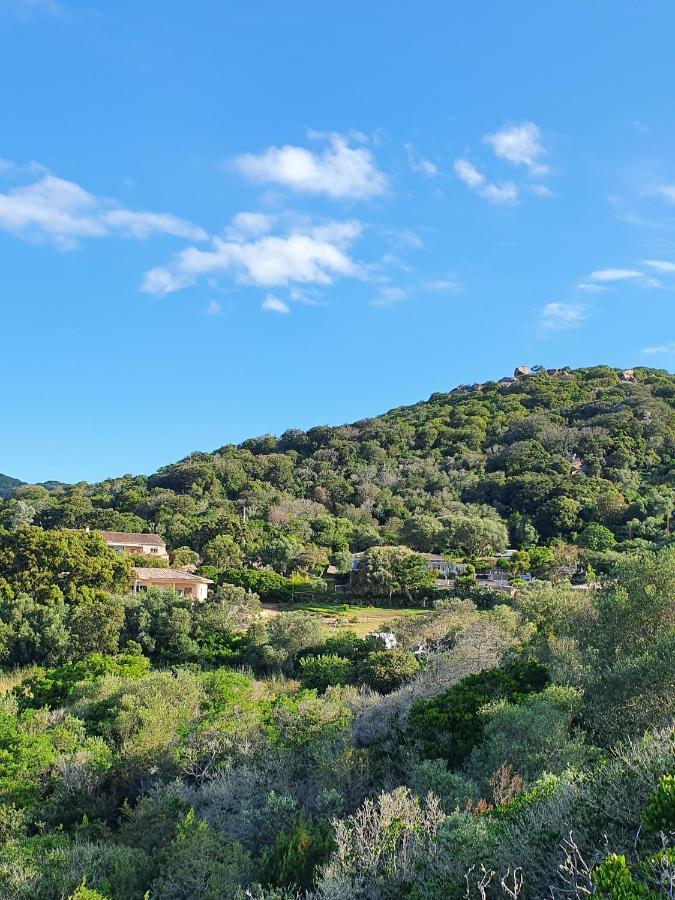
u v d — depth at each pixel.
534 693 18.36
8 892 11.52
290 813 14.61
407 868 10.16
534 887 8.29
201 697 26.78
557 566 70.56
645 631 19.59
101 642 43.47
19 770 19.17
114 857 12.80
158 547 85.06
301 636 42.94
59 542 55.31
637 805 8.70
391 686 32.69
